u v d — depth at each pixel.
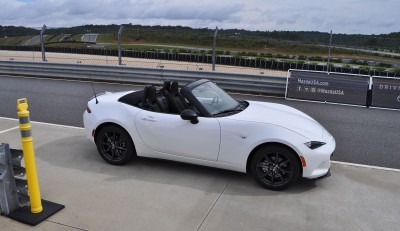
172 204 3.91
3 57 19.94
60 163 5.05
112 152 4.98
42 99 9.80
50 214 3.61
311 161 4.11
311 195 4.21
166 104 4.92
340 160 5.55
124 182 4.45
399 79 9.98
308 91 10.60
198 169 4.87
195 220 3.60
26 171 3.50
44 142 5.96
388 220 3.72
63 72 13.63
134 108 4.88
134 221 3.56
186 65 16.14
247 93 11.37
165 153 4.74
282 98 10.85
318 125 4.77
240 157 4.34
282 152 4.17
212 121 4.42
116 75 12.79
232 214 3.73
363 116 8.76
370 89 10.12
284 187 4.25
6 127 6.90
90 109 5.11
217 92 5.12
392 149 6.20
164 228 3.45
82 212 3.71
